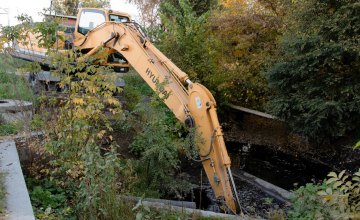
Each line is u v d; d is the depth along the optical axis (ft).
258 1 44.45
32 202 14.96
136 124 24.68
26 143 19.56
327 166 32.24
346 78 31.09
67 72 17.84
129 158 24.76
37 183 17.33
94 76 17.76
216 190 19.94
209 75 40.78
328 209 11.57
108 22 27.48
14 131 21.75
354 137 32.73
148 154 21.66
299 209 14.70
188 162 28.73
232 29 42.75
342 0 30.17
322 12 31.96
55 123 18.02
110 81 18.39
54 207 15.02
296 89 33.81
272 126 40.70
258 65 40.96
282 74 34.17
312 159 33.86
